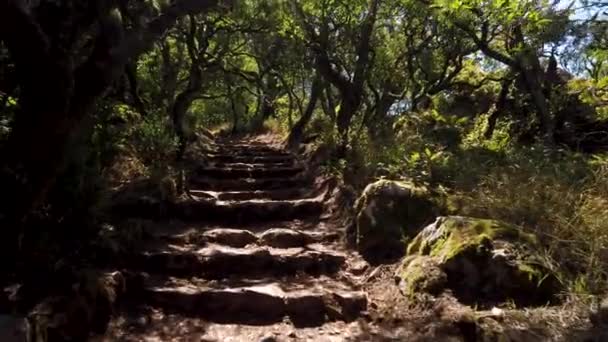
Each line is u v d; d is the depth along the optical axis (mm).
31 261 3887
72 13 3885
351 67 10164
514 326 3291
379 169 6320
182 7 3779
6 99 4008
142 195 6191
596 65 9336
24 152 3275
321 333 3861
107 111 6191
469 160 6367
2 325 2760
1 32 3012
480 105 11484
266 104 21359
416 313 3795
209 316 4102
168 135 8305
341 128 8891
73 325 3502
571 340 3064
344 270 4938
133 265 4711
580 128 8109
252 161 10352
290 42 12266
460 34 9211
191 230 5668
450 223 4336
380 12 9914
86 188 4680
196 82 8852
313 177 8023
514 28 7004
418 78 11977
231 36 13141
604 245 3932
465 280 3883
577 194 4727
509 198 4902
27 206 3484
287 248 5387
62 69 3141
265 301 4133
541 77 8367
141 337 3709
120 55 3473
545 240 4215
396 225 5059
